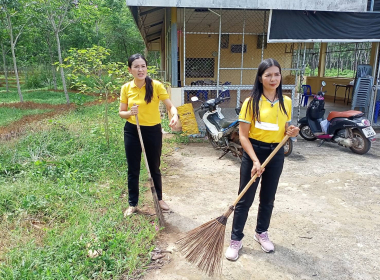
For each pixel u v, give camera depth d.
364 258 2.87
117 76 6.19
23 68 24.89
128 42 26.45
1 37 15.93
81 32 19.02
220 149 6.05
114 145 5.88
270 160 2.67
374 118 8.31
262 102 2.60
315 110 6.63
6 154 5.24
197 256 2.56
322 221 3.53
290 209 3.81
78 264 2.60
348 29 7.16
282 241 3.13
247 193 2.73
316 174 4.99
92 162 4.95
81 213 3.39
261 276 2.62
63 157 5.17
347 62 13.28
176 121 3.22
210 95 10.05
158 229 3.18
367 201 4.05
